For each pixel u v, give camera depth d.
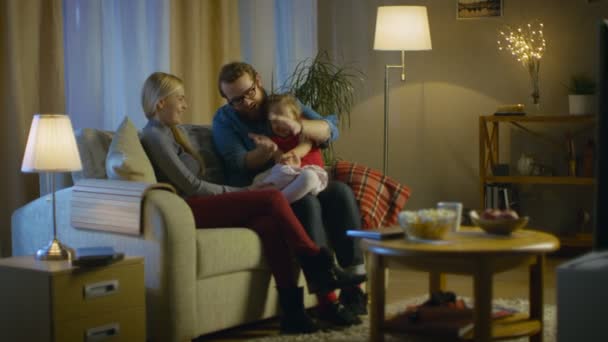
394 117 5.55
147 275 2.77
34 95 3.48
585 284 1.98
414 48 4.84
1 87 3.41
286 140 3.58
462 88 5.44
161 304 2.73
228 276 2.95
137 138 3.09
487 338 2.18
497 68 5.38
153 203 2.74
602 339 1.95
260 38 5.00
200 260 2.80
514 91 5.36
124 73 4.08
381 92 5.56
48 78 3.55
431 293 2.72
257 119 3.64
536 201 5.34
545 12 5.27
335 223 3.36
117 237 2.86
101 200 2.90
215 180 3.58
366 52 5.57
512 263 2.33
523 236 2.44
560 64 5.25
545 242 2.29
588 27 5.20
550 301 3.60
